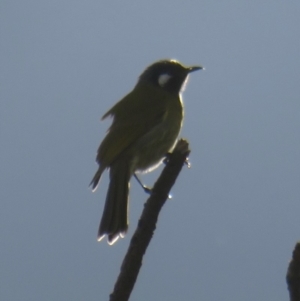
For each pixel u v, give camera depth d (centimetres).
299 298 462
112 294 560
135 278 569
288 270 468
